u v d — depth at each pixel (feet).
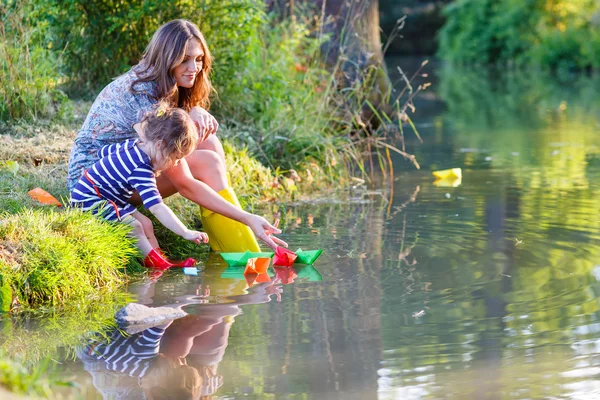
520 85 72.13
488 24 107.34
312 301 14.12
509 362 11.25
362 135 36.27
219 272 16.28
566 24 100.99
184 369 11.16
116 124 17.31
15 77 24.48
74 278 14.83
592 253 17.03
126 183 16.42
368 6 39.14
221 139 25.34
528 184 25.80
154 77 17.21
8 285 14.06
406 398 10.14
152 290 15.07
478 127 42.09
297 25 33.40
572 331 12.39
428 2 126.00
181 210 19.27
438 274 15.69
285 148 26.91
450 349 11.75
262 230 16.76
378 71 39.42
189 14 27.73
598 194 23.81
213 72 27.68
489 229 19.51
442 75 85.61
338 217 21.31
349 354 11.61
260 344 12.07
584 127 41.73
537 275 15.48
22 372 9.56
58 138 22.88
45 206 17.56
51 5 27.25
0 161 20.08
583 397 10.12
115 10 28.27
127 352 11.83
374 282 15.24
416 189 25.36
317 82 34.30
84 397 10.25
